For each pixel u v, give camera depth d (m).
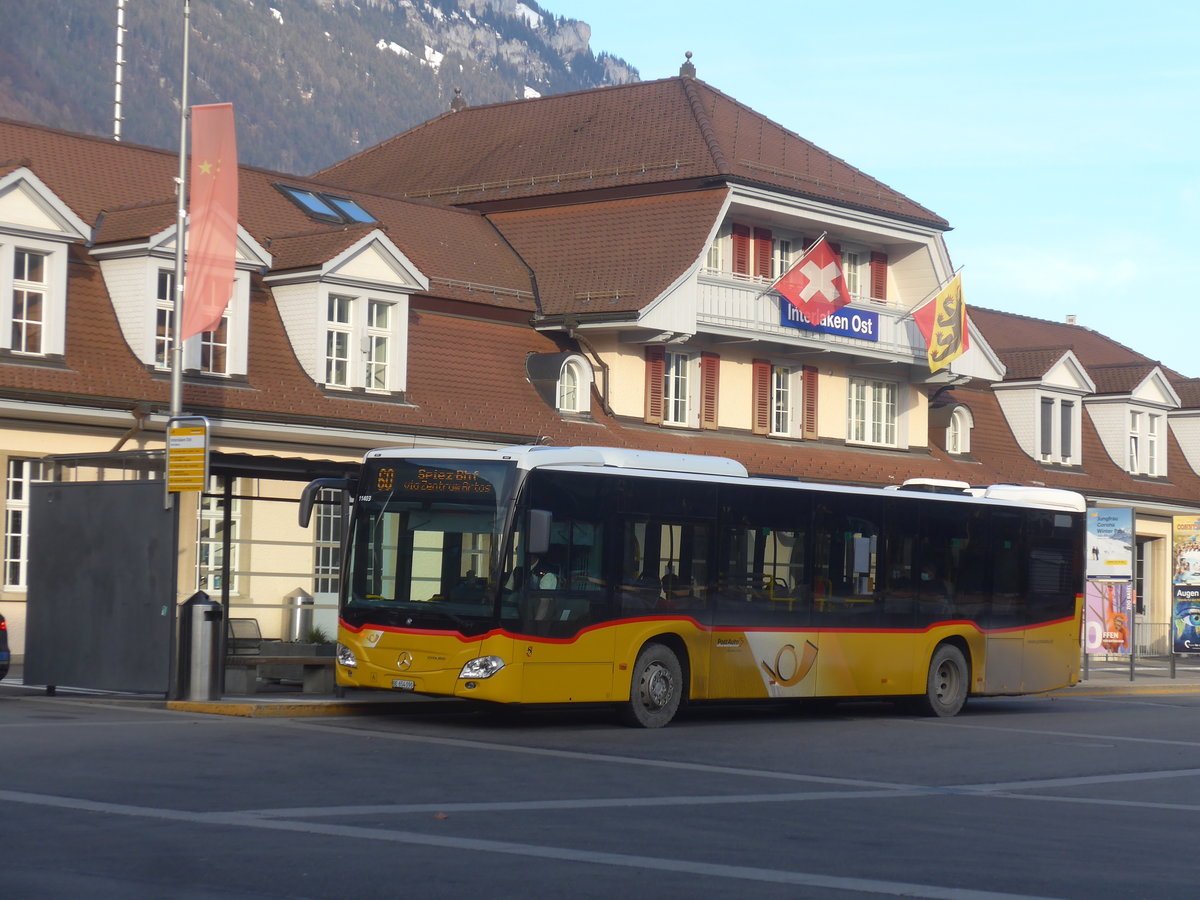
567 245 40.78
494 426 35.44
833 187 42.75
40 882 9.41
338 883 9.67
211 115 26.64
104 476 27.88
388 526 20.86
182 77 25.27
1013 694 26.89
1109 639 36.91
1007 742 21.42
